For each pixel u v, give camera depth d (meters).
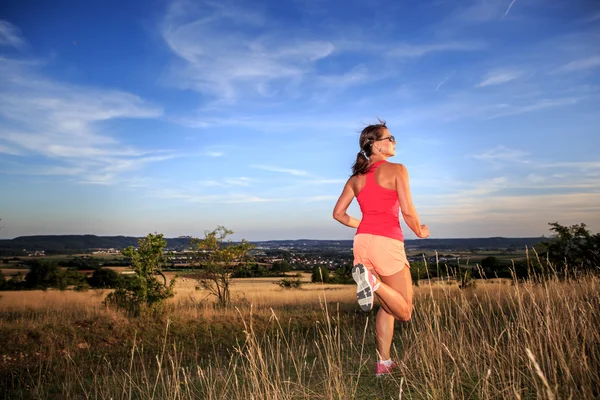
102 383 5.19
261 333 9.41
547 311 3.15
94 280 31.94
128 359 7.49
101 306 13.04
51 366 6.71
